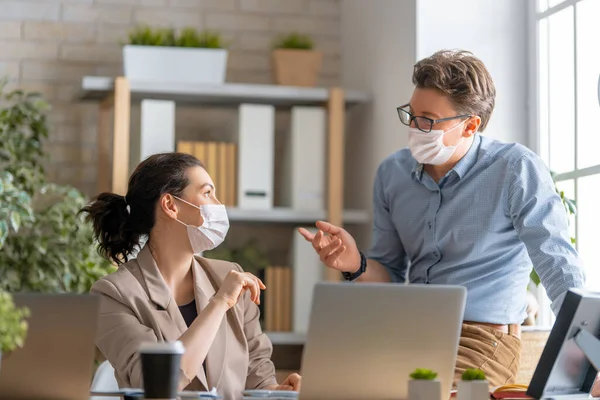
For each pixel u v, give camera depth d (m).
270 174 4.81
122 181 4.58
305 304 4.79
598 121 3.79
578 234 3.94
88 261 4.55
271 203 4.84
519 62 4.34
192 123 5.26
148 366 2.04
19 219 4.32
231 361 2.91
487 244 3.20
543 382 2.31
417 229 3.38
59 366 2.18
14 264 4.56
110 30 5.21
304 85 4.98
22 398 2.16
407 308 2.24
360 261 3.37
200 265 3.10
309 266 4.82
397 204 3.45
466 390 2.21
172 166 2.98
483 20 4.32
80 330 2.19
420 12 4.27
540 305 4.20
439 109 3.11
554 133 4.12
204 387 2.78
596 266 3.80
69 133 5.13
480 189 3.21
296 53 4.98
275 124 5.36
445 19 4.30
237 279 2.77
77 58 5.17
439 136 3.11
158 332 2.79
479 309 3.19
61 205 4.59
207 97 4.89
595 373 2.43
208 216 2.95
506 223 3.18
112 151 5.04
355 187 5.20
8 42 5.12
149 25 5.26
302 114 4.89
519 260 3.21
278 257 5.28
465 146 3.23
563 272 2.88
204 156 4.79
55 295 2.18
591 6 3.85
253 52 5.37
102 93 4.89
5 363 2.15
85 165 5.14
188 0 5.32
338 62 5.48
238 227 5.25
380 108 4.76
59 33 5.17
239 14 5.38
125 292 2.83
